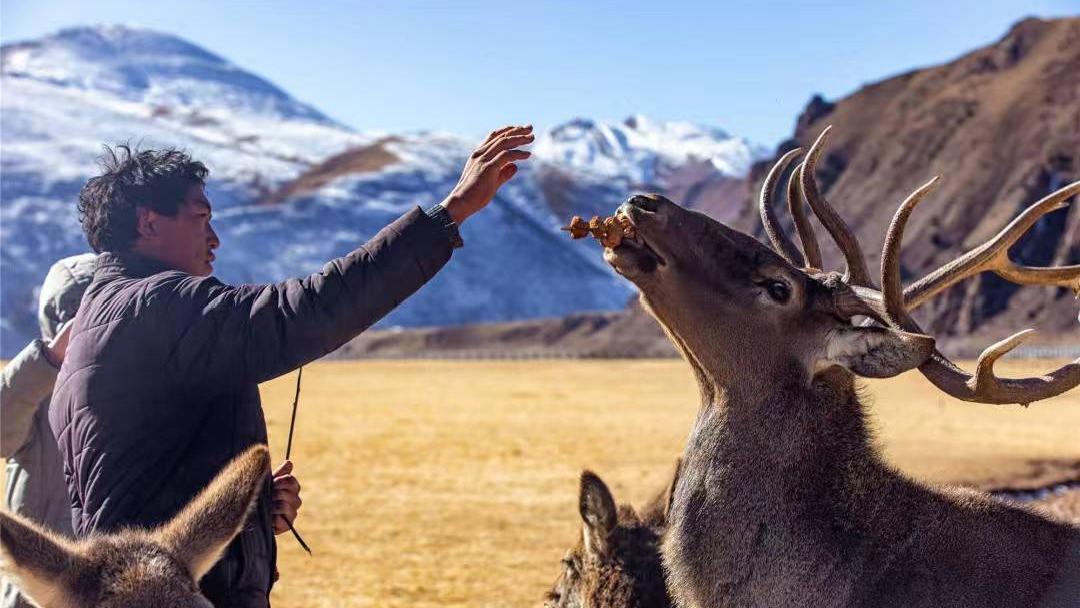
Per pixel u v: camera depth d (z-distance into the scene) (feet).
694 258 19.51
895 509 19.39
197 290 15.47
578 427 130.41
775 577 19.02
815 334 19.44
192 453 15.72
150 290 15.52
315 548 52.95
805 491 19.30
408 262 15.30
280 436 118.52
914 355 18.39
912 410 148.15
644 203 19.61
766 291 19.43
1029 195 542.16
